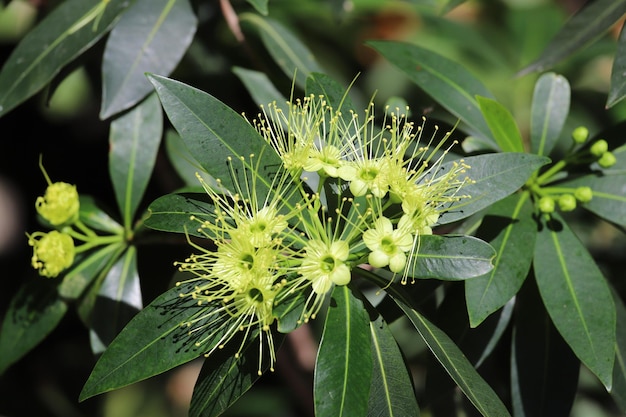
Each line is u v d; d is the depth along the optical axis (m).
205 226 0.51
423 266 0.51
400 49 0.60
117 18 0.59
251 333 0.51
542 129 0.59
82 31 0.59
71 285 0.59
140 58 0.59
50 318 0.59
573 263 0.55
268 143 0.52
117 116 0.60
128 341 0.51
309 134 0.52
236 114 0.52
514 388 0.57
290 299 0.51
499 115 0.56
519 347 0.57
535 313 0.57
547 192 0.58
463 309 0.56
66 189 0.58
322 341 0.50
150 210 0.52
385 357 0.52
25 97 0.59
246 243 0.50
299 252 0.50
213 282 0.51
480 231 0.55
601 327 0.54
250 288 0.50
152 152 0.60
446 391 0.57
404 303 0.51
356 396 0.49
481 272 0.50
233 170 0.52
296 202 0.52
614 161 0.57
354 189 0.52
